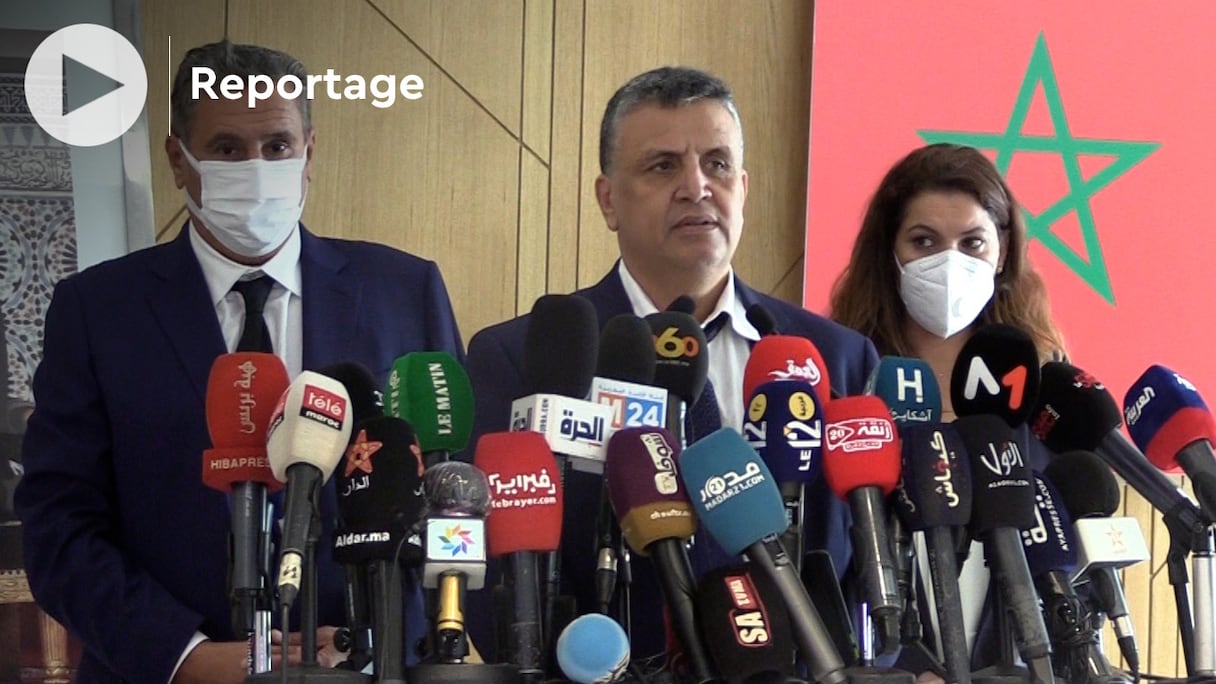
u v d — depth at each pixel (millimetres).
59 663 3320
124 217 3459
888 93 3703
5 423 3355
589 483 2027
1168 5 3803
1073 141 3758
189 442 2309
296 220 2492
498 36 3709
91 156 3451
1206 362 3768
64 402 2350
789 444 1759
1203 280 3785
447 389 1793
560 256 3713
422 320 2516
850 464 1742
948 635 1694
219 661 2133
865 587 1709
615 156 2398
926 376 1907
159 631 2160
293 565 1556
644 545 1691
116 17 3475
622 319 1879
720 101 2371
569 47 3740
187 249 2477
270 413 1702
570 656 1596
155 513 2295
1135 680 1844
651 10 3777
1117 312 3752
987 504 1734
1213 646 1843
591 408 1784
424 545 1622
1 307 3377
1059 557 1822
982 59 3734
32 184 3414
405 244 3635
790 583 1635
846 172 3684
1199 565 1873
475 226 3672
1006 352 1829
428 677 1553
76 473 2314
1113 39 3781
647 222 2340
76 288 2439
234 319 2445
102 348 2365
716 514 1646
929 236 2773
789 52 3805
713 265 2344
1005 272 2924
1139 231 3770
